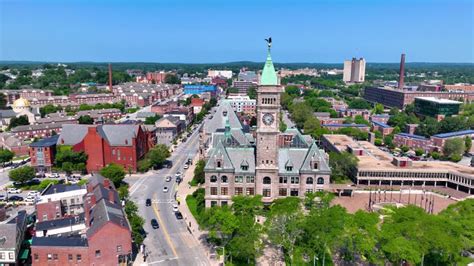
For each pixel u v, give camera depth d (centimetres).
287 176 13188
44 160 17725
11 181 16788
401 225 9275
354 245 9244
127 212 11375
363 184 17538
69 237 9506
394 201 15212
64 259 9125
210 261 10100
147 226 12231
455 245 8825
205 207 13250
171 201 14500
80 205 12100
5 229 9494
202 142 19225
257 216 12544
